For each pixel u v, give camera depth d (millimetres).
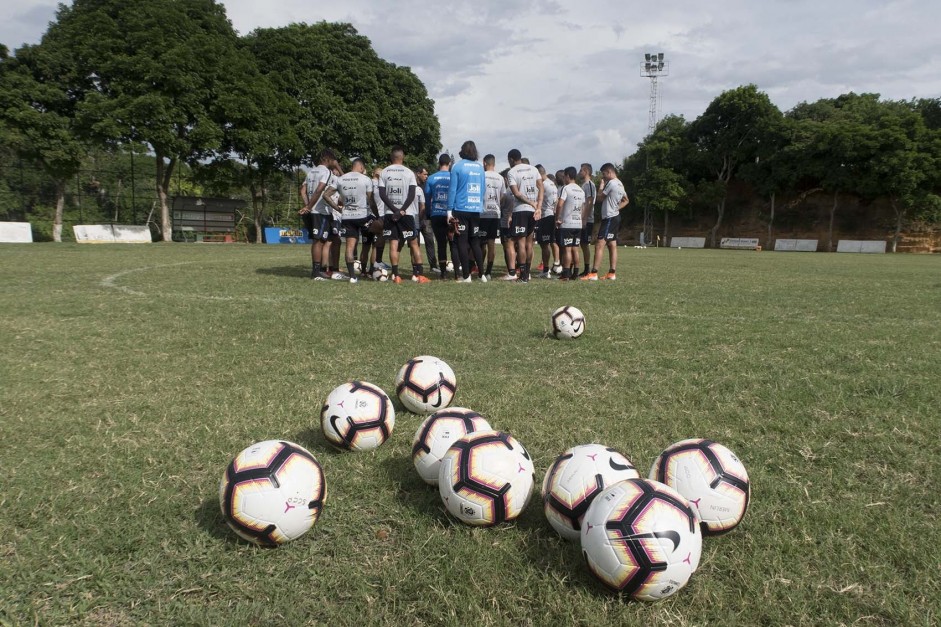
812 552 1955
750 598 1737
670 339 5215
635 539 1646
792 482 2447
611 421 3160
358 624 1622
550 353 4719
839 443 2855
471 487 2070
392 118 35062
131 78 23172
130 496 2314
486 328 5613
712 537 2051
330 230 9953
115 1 24359
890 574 1837
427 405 3363
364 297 7703
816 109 44094
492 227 10242
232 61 25875
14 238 23391
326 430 2793
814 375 4004
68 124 23031
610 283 10109
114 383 3809
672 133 46781
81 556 1918
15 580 1807
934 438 2896
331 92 31734
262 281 9469
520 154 9828
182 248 20594
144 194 33750
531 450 2787
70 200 29297
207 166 27031
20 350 4652
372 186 9438
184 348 4773
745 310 7027
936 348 4902
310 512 2016
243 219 32750
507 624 1619
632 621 1628
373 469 2625
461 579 1807
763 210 45656
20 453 2719
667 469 2125
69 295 7609
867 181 36094
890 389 3654
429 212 11031
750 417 3211
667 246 47469
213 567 1883
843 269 15656
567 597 1735
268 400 3510
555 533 2115
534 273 12594
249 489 1952
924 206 35719
